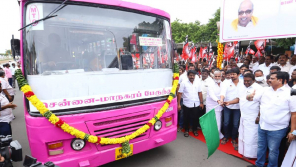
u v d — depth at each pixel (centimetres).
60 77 224
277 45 1312
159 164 329
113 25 273
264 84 403
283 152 306
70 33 245
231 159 345
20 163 345
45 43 232
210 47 935
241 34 430
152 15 309
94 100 240
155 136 298
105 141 244
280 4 367
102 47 264
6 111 351
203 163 332
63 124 218
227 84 390
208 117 300
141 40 295
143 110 277
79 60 249
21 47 224
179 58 1183
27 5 226
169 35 330
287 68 540
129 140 270
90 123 237
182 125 492
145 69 292
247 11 413
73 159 235
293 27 355
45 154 223
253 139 324
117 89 256
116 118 253
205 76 476
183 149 386
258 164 303
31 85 218
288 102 256
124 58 277
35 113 221
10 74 1199
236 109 381
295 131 239
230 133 431
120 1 275
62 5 239
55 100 221
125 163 333
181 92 445
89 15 256
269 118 269
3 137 191
